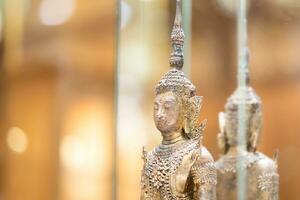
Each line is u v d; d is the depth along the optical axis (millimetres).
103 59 4129
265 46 3037
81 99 4176
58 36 4211
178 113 2211
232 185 2555
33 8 4277
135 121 3615
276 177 2602
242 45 2674
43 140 4227
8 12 4332
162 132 2238
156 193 2193
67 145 4184
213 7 3025
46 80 4230
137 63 3559
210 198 2170
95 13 4156
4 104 4316
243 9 2682
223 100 2984
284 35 3064
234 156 2592
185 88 2232
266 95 3064
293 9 3057
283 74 3078
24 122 4285
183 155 2180
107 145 4105
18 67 4305
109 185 4074
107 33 4125
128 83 3529
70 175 4180
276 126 3059
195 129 2229
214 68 3025
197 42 3041
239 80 2658
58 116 4199
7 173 4305
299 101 3066
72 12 4199
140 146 3604
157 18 3541
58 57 4203
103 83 4129
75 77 4184
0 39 4340
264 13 3020
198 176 2168
